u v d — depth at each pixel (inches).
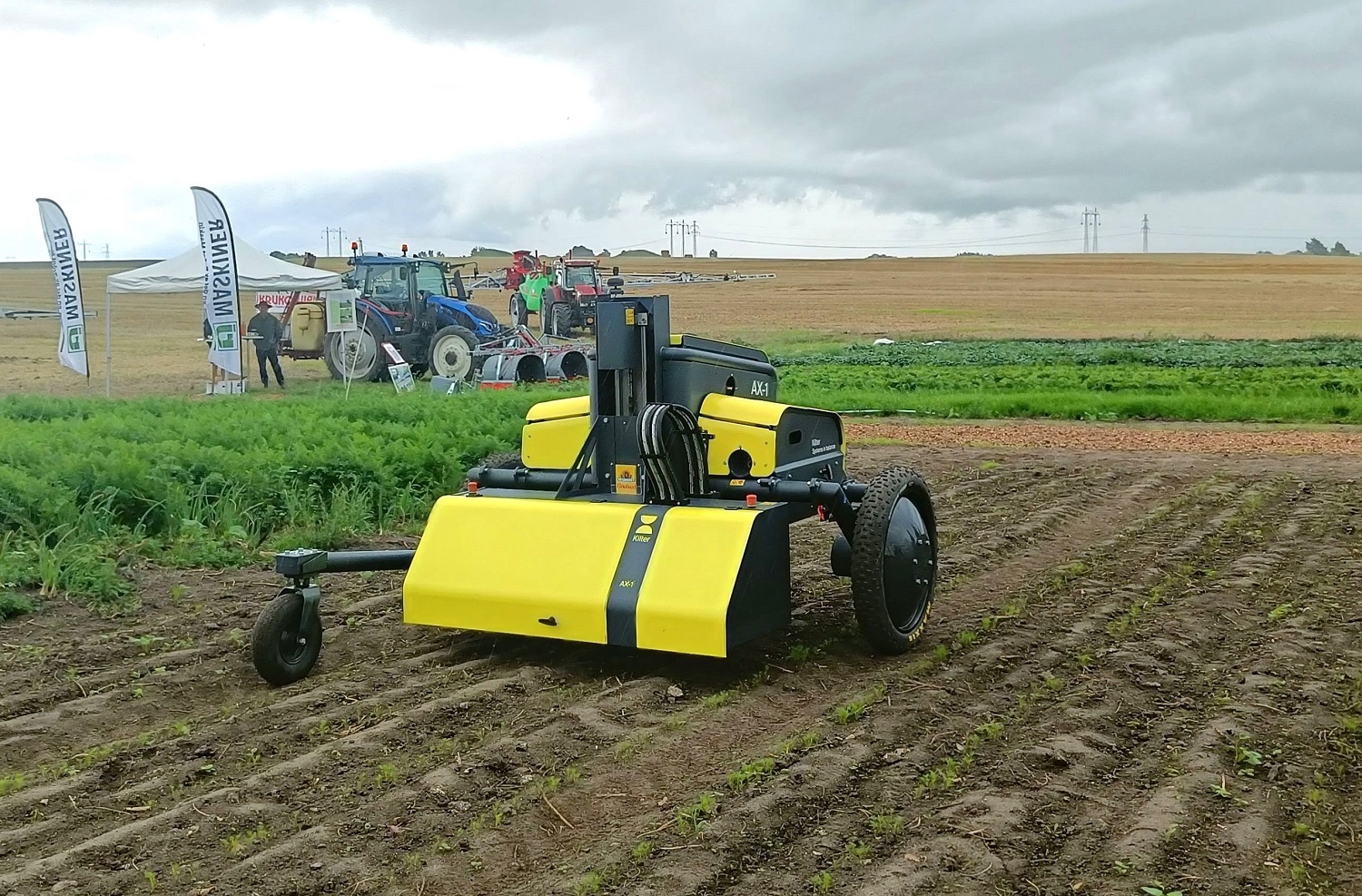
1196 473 562.9
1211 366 1254.3
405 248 1062.4
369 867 181.9
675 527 266.5
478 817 198.2
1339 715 240.4
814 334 1847.9
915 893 169.8
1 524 374.3
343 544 411.8
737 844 185.5
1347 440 705.0
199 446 493.7
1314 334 1847.9
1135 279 3639.3
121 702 260.1
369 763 220.5
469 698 253.4
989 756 221.5
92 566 346.3
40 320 2149.4
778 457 288.5
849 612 327.0
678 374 288.5
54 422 565.0
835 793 205.8
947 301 2655.0
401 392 836.0
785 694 259.0
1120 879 174.4
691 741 231.1
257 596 346.0
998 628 308.5
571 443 304.0
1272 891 171.3
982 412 859.4
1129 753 223.9
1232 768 214.7
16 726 244.1
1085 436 739.4
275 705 253.1
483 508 287.1
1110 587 350.3
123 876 179.8
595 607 263.1
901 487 284.0
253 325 958.4
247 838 191.3
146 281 904.3
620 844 187.0
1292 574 361.1
